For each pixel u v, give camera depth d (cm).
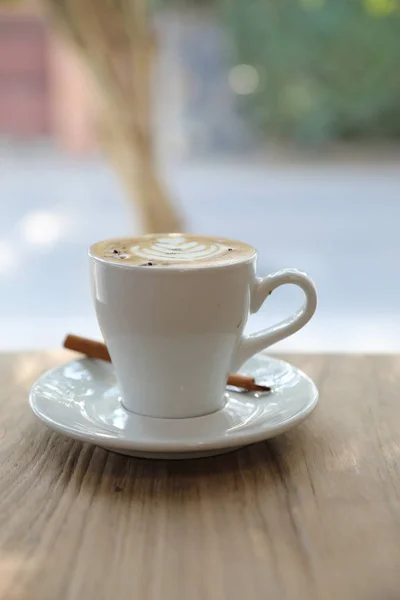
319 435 49
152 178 164
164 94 356
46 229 266
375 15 338
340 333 169
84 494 43
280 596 35
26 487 43
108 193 314
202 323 45
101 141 167
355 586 36
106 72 155
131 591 36
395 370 59
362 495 43
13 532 39
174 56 356
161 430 46
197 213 286
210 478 44
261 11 352
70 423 46
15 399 54
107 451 47
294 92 365
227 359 48
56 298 200
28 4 333
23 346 161
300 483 44
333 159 378
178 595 35
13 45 343
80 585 36
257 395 51
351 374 58
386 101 363
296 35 353
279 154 380
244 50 359
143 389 47
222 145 377
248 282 47
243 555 38
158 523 40
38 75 350
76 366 54
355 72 358
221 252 48
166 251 48
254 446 47
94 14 150
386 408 53
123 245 49
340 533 39
